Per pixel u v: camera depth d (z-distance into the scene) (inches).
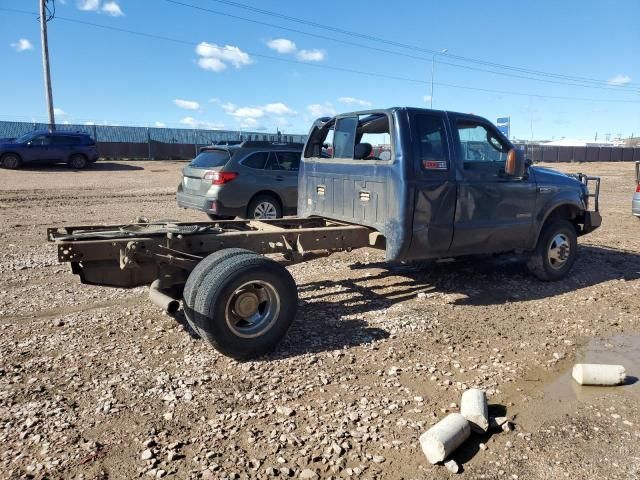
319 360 174.9
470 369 171.5
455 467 118.8
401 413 142.3
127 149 1414.9
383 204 223.9
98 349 179.0
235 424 134.8
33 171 1020.5
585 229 291.1
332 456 122.5
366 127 245.6
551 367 175.5
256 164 399.5
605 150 2367.1
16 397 145.3
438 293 254.2
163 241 186.2
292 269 295.3
